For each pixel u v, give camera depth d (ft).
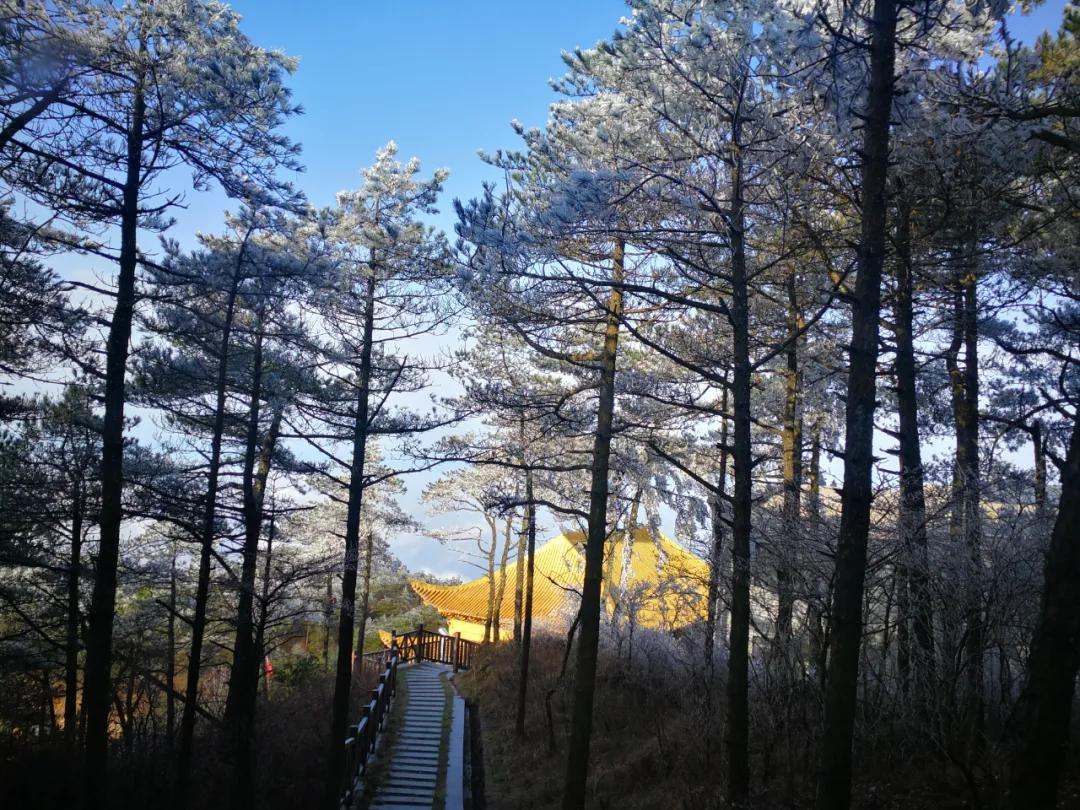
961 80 28.37
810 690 32.58
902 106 26.63
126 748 49.49
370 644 132.77
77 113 32.86
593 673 38.50
